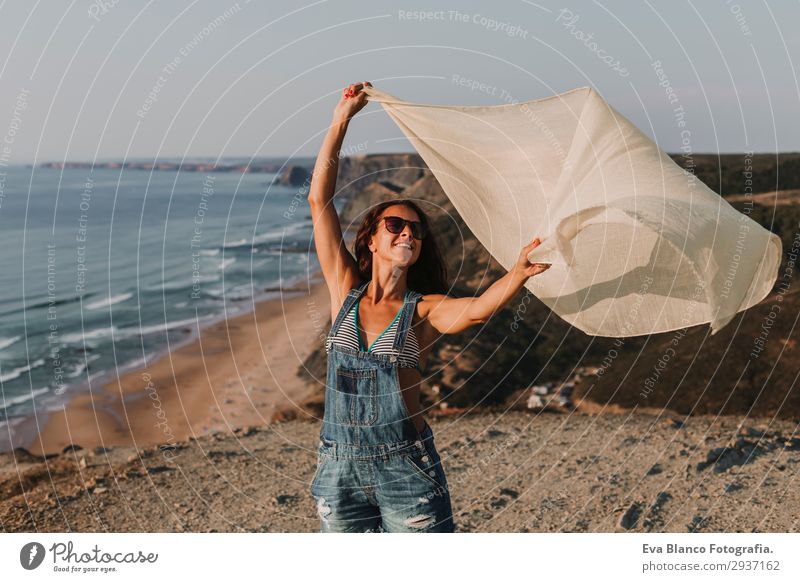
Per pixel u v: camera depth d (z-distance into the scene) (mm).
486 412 9211
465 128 3209
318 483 2531
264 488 5855
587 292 3262
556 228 2621
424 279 2801
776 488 4957
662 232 2633
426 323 2543
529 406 10375
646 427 7203
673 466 5656
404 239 2531
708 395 9031
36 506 5473
